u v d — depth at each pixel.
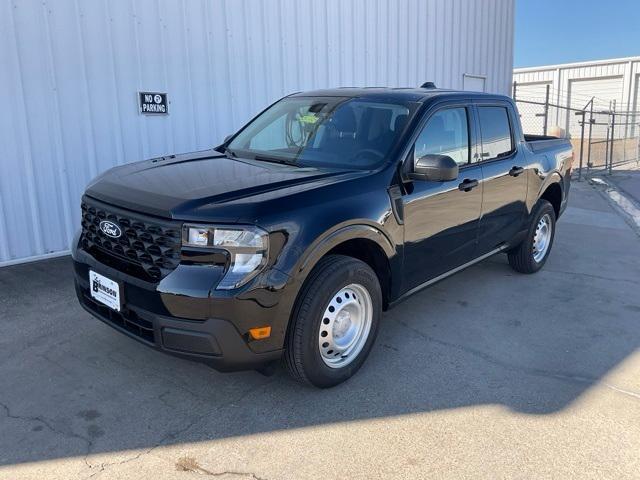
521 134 5.41
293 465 2.73
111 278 3.15
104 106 5.93
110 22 5.84
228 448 2.85
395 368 3.73
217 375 3.56
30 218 5.60
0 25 5.14
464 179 4.35
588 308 4.97
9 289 4.99
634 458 2.85
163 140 6.47
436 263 4.19
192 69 6.61
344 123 4.14
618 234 8.29
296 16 7.71
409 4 9.86
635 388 3.56
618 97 29.42
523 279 5.77
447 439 2.96
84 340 4.01
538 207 5.68
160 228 2.92
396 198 3.65
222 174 3.49
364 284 3.45
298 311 3.12
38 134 5.52
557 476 2.70
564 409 3.29
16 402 3.22
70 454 2.77
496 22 12.66
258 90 7.36
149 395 3.32
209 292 2.79
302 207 3.08
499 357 3.95
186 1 6.43
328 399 3.32
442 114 4.26
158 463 2.72
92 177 5.94
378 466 2.74
